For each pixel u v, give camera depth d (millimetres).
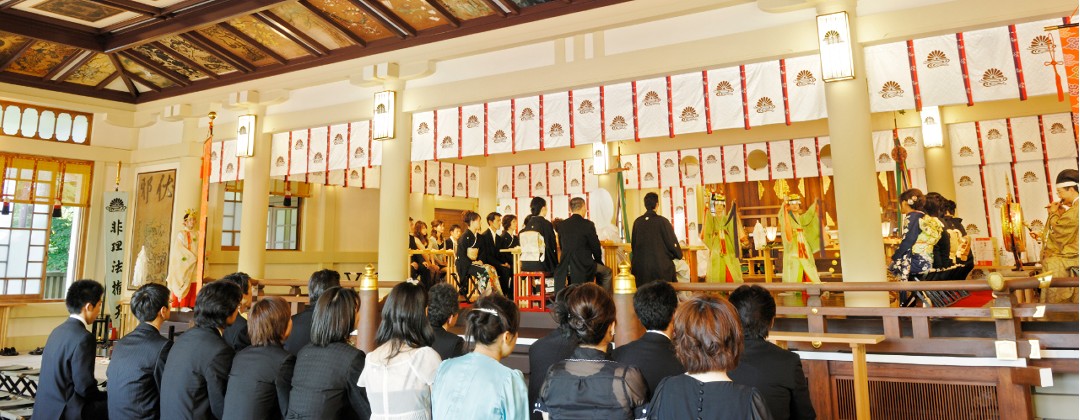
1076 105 3398
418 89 7738
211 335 3244
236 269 10961
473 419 2174
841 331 4840
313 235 11984
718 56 6125
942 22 5398
